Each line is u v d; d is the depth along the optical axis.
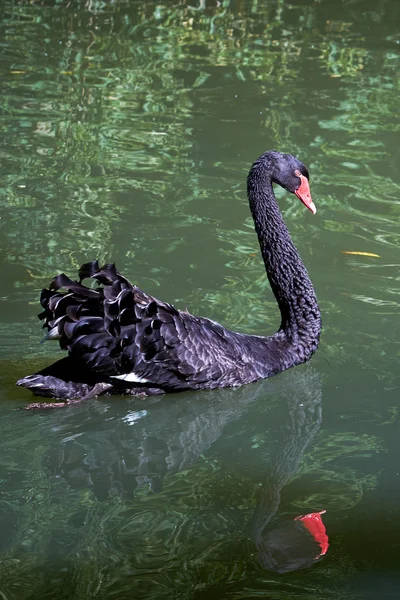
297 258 9.91
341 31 22.20
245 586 6.26
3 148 14.99
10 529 6.90
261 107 17.17
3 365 9.41
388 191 13.81
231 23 22.69
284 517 7.13
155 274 11.26
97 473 7.82
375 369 9.64
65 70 18.95
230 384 9.41
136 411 8.98
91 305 8.69
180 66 19.47
